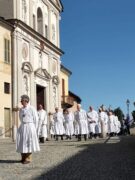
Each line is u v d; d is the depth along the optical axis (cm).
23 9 3950
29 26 3941
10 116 3612
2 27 3531
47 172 1236
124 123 4662
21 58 3806
